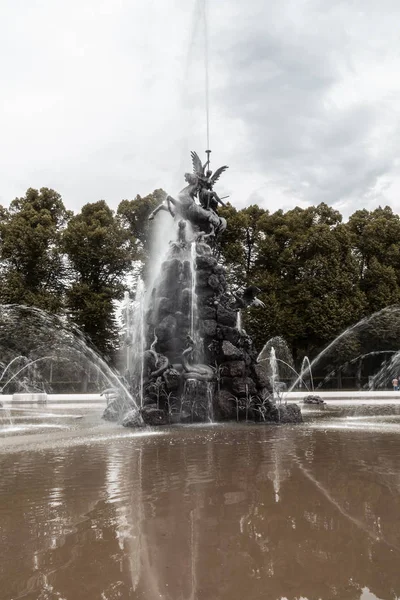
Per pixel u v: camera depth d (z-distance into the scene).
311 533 5.09
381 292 49.84
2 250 48.19
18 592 3.81
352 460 9.32
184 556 4.51
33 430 15.49
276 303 49.16
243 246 56.41
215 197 24.41
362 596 3.69
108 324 48.34
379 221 55.06
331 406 27.53
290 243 55.19
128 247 52.28
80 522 5.50
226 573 4.12
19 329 45.53
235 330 19.64
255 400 18.17
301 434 13.80
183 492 6.82
